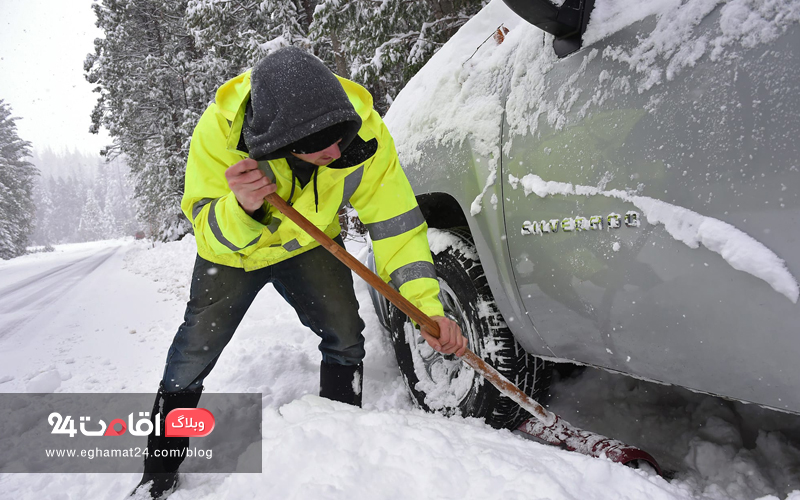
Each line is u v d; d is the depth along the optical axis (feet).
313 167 5.00
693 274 3.72
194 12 45.01
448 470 4.25
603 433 6.30
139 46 67.62
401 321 7.51
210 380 9.57
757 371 3.54
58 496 6.17
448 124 6.18
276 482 4.37
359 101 5.04
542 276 5.02
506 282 5.51
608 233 4.29
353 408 5.64
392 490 4.15
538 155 4.91
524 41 5.32
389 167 5.70
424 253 5.79
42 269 59.67
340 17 30.53
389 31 27.71
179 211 64.44
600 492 4.03
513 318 5.62
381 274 6.12
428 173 6.47
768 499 3.67
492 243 5.54
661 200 3.88
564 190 4.63
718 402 6.06
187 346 5.67
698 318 3.76
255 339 11.89
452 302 6.88
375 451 4.59
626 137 4.11
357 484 4.17
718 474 5.12
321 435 4.82
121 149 73.46
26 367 12.91
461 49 6.55
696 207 3.67
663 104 3.86
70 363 12.85
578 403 6.95
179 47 62.64
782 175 3.22
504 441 4.97
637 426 6.21
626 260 4.17
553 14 4.38
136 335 15.43
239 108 4.36
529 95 5.07
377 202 5.75
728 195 3.49
